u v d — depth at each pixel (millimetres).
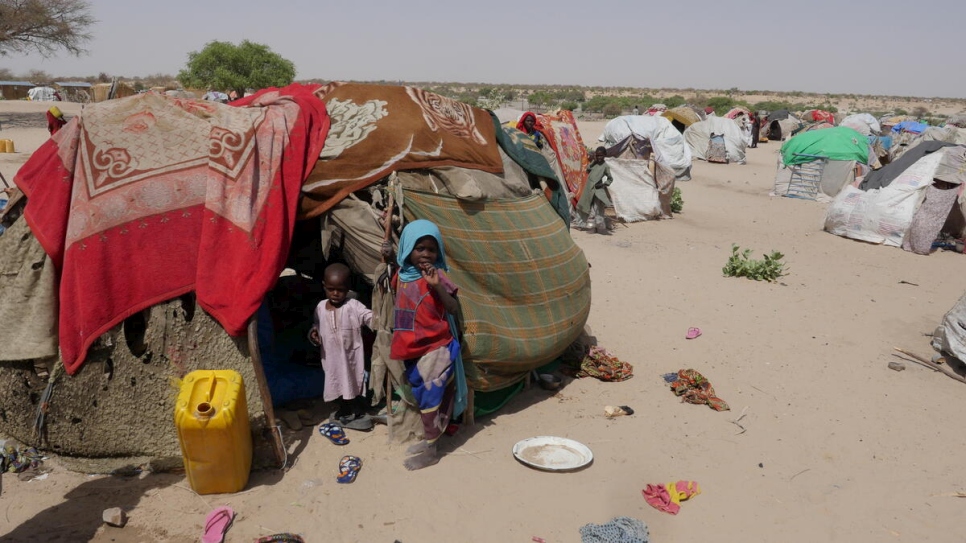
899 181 13000
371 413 5355
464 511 4266
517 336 5484
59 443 4422
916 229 12422
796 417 5770
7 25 33688
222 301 4469
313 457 4773
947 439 5484
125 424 4461
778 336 7742
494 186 5980
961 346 6867
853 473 4934
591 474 4758
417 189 5266
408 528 4078
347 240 4992
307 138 5043
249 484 4438
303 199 4859
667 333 7688
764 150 33719
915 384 6555
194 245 4484
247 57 47844
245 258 4500
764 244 12789
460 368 4895
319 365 5859
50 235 4227
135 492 4309
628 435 5332
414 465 4691
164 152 4512
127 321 4461
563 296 6074
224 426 4016
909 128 33812
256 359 4469
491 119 6535
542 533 4098
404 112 5664
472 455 4922
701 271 10555
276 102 5375
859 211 13312
